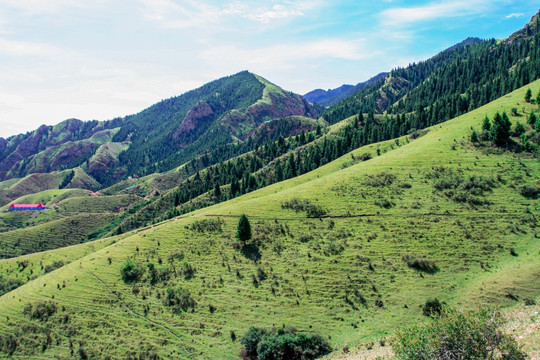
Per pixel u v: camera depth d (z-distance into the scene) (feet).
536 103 367.04
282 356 152.05
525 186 245.86
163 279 224.33
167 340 177.78
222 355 164.25
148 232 283.38
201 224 278.67
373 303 179.01
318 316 177.17
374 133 583.58
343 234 239.09
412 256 205.57
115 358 170.91
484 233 214.07
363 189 292.20
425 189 273.54
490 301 158.30
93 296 217.36
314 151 602.03
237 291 203.92
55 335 192.13
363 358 137.08
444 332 86.43
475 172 278.46
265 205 293.64
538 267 170.30
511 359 84.23
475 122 379.35
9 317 211.41
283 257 226.99
